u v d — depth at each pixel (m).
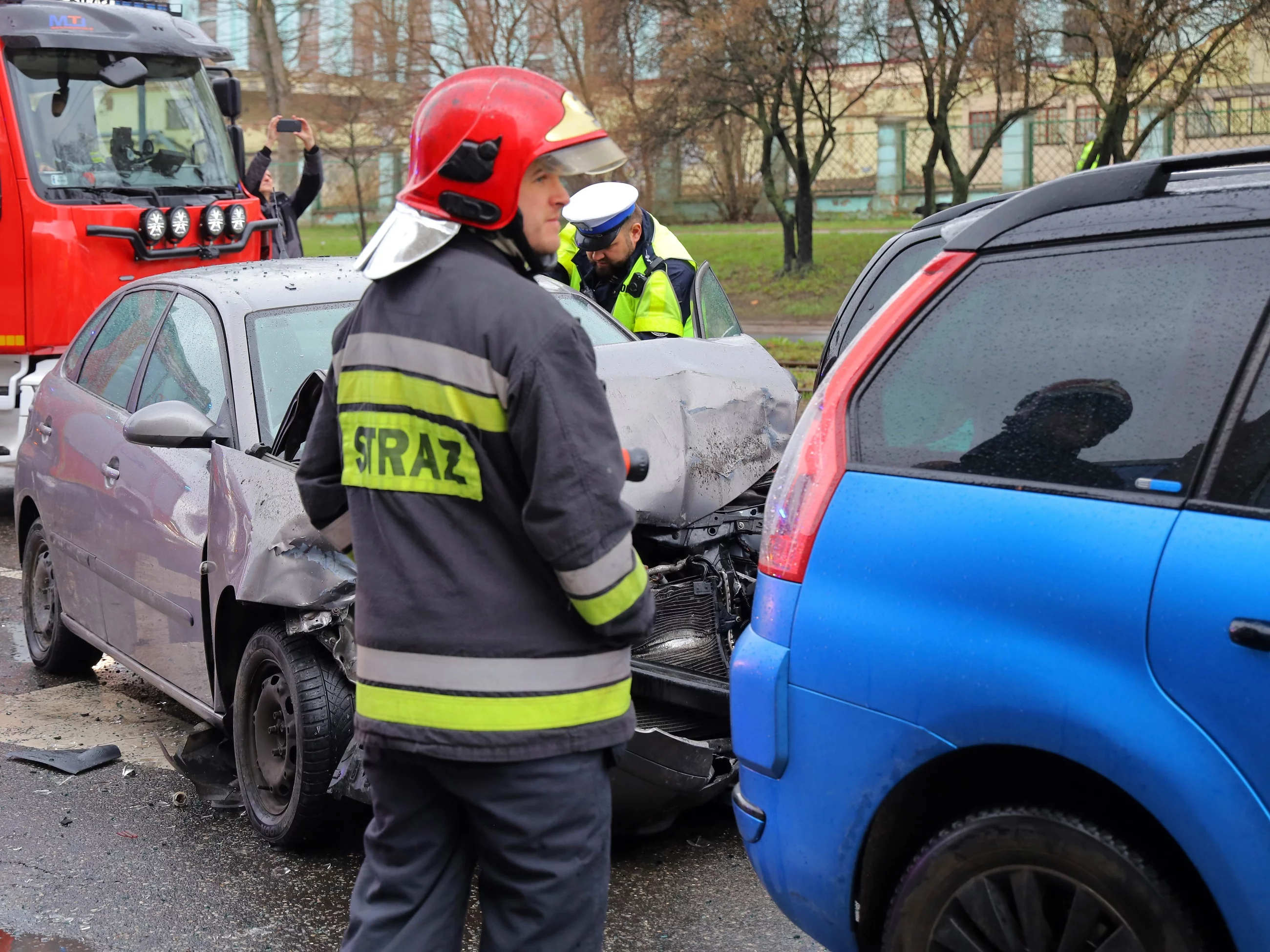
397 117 24.22
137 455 4.89
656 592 4.20
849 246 23.91
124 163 9.16
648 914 3.61
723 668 4.11
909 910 2.56
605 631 2.31
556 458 2.22
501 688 2.29
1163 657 2.22
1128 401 2.41
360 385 2.38
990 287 2.69
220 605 4.22
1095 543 2.33
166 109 9.56
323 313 4.77
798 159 21.59
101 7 9.40
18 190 8.49
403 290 2.37
